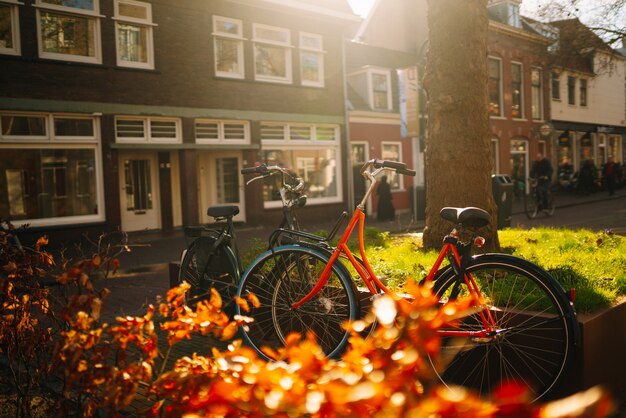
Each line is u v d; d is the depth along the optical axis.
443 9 5.88
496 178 12.02
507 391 0.97
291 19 18.14
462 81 5.86
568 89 31.30
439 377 3.08
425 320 1.28
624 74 35.84
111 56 14.18
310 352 1.29
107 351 1.92
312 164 19.08
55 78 13.24
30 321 2.91
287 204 4.15
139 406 3.06
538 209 16.69
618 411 3.04
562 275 4.17
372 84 21.52
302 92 18.47
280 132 18.23
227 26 16.58
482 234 5.78
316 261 3.69
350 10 19.58
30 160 13.19
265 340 4.07
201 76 15.93
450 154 5.88
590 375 2.98
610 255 5.29
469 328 3.22
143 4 14.75
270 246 3.90
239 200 17.53
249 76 17.11
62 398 2.49
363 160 20.98
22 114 13.00
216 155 17.72
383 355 1.27
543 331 3.01
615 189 30.61
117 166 14.34
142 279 8.48
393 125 21.92
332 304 3.62
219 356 1.68
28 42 12.86
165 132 15.44
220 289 4.36
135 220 15.86
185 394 1.67
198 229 4.63
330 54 19.33
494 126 26.08
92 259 2.17
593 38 21.19
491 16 27.64
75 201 13.84
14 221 12.94
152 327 1.91
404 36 27.88
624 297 3.61
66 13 13.45
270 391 1.20
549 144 29.73
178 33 15.43
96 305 1.97
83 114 13.80
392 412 1.04
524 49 27.72
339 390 1.08
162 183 16.30
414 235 7.83
